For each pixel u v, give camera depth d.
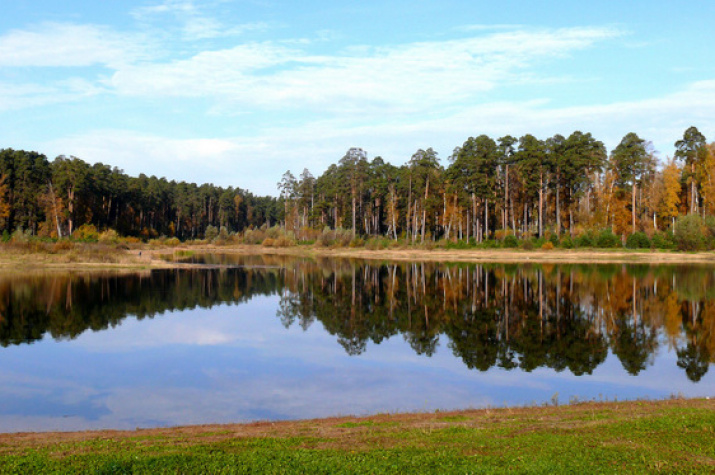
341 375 20.17
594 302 37.25
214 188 172.00
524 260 69.75
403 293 43.12
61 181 93.50
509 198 97.44
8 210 95.69
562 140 86.81
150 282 49.28
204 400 17.08
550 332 28.09
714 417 12.14
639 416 12.83
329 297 41.47
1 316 31.92
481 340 26.41
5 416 15.46
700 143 81.06
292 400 17.02
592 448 10.30
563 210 96.62
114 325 30.19
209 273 58.53
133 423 14.80
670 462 9.45
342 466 9.60
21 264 58.16
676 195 84.56
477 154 88.50
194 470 9.46
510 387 18.50
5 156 101.19
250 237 121.69
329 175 137.25
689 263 62.41
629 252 71.19
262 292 44.47
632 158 77.88
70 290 42.47
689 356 23.00
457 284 48.00
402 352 24.02
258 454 10.32
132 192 126.31
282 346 25.23
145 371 20.69
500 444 10.77
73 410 16.05
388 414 14.89
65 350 24.22
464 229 110.06
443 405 16.36
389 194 115.62
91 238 85.69
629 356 23.05
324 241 102.19
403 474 9.23
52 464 9.80
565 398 17.06
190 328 29.61
